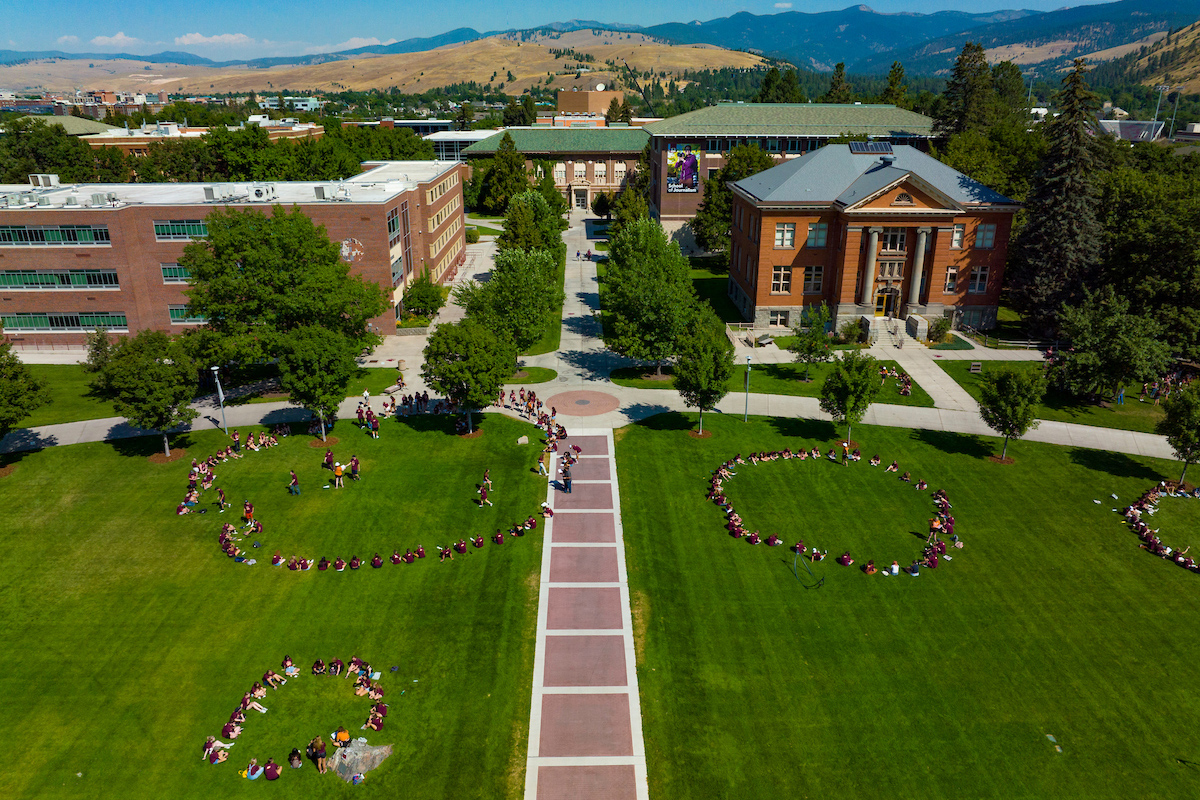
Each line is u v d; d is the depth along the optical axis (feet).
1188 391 168.86
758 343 260.62
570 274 369.50
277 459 181.06
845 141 392.27
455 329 189.67
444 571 140.26
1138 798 96.07
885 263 259.80
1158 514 159.63
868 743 104.12
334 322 208.03
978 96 403.54
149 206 239.71
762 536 151.84
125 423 198.90
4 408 164.76
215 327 206.80
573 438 193.67
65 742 102.42
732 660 119.14
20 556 142.00
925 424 201.77
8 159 388.37
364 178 318.24
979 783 98.32
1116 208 271.49
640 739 104.99
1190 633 124.67
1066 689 113.19
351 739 103.19
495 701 111.04
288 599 131.54
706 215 370.94
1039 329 261.03
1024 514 159.53
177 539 148.25
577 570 140.97
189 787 96.48
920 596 133.80
